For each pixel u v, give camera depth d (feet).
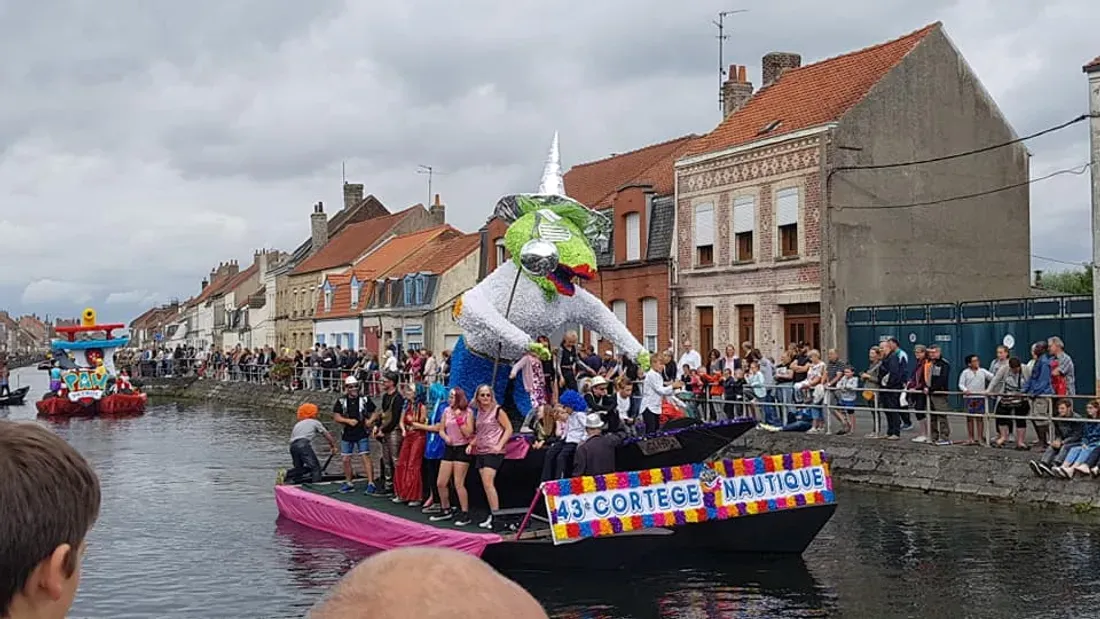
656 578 41.11
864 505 55.26
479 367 48.88
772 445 69.67
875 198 93.97
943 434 61.67
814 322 94.17
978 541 45.47
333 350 145.18
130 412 146.82
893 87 95.25
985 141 99.66
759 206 99.19
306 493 55.62
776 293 97.35
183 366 205.26
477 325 46.19
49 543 6.70
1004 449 56.95
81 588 41.29
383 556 4.89
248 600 39.40
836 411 68.33
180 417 136.87
